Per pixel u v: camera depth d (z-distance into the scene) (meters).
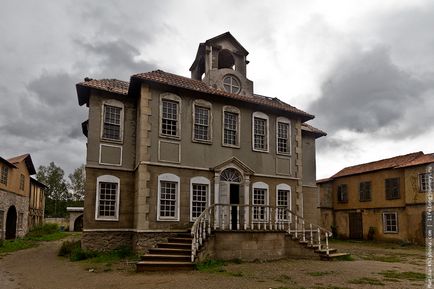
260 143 20.58
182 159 17.88
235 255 15.67
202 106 18.92
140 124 17.25
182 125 18.19
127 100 18.84
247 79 21.23
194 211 17.88
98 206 17.25
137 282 10.98
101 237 17.08
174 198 17.50
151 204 16.77
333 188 37.97
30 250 22.08
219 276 11.98
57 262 16.02
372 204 32.91
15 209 33.62
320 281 11.30
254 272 12.83
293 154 21.47
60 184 71.19
